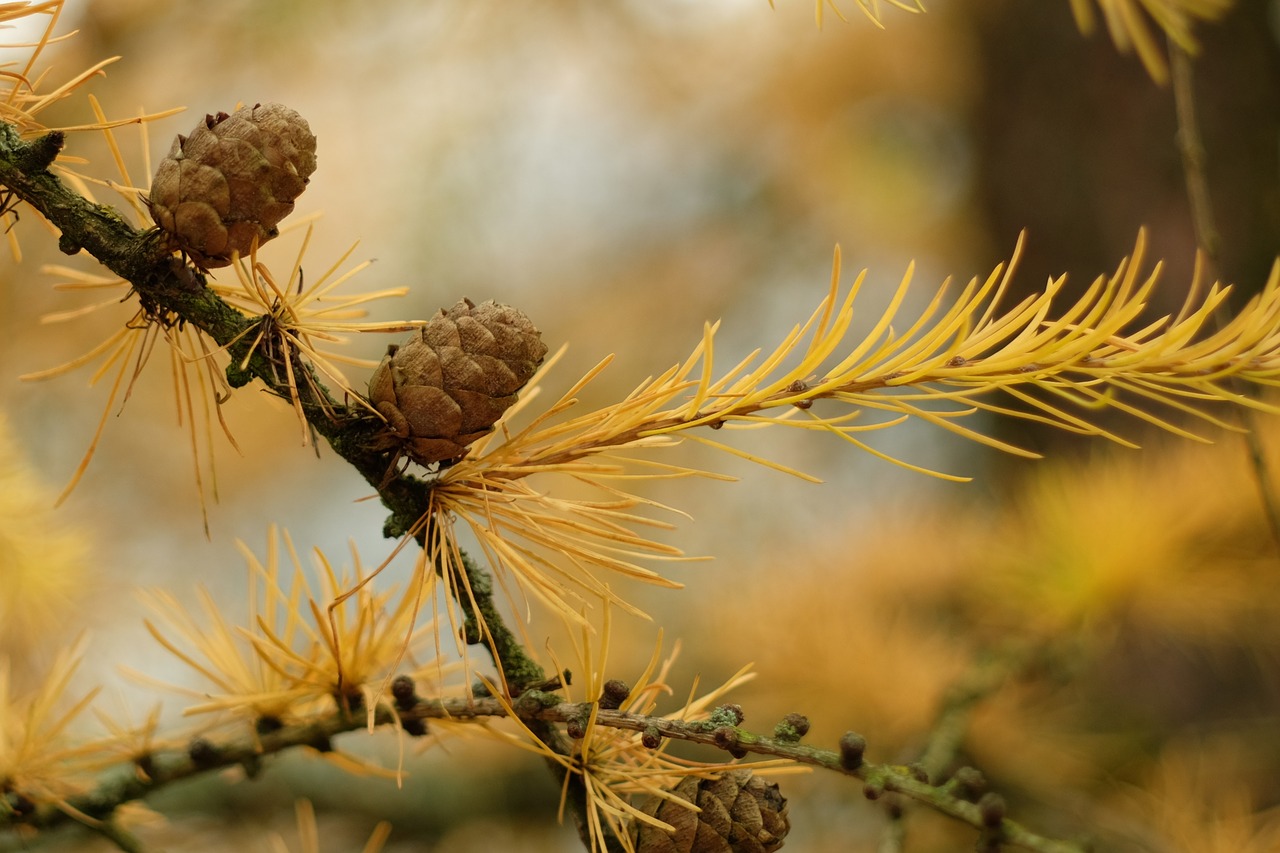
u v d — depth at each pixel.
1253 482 0.85
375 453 0.57
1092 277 1.51
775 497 1.77
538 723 0.58
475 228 1.68
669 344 2.04
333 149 1.58
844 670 0.97
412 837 1.18
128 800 0.61
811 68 1.93
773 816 0.57
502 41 1.52
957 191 2.03
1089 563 0.87
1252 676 1.26
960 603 1.13
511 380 0.56
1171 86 1.44
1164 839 0.82
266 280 0.56
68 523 0.82
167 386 1.31
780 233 2.14
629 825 0.57
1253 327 0.54
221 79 1.36
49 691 0.62
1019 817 0.91
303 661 0.59
